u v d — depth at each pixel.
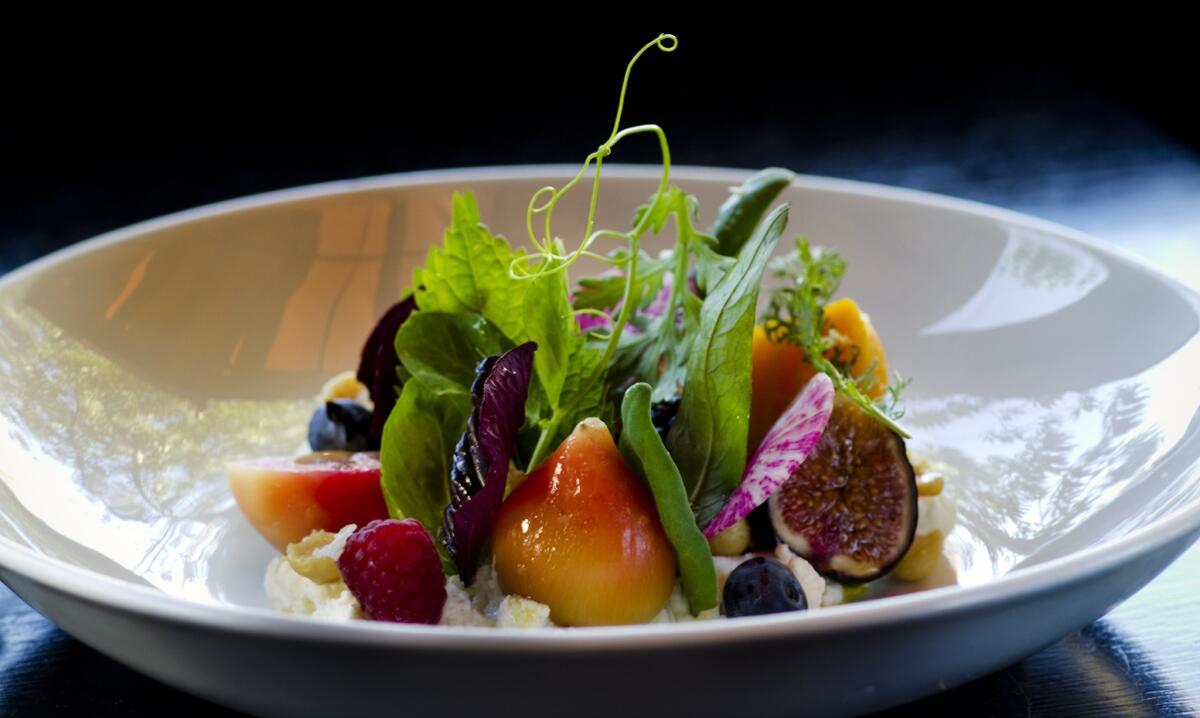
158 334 0.52
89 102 1.00
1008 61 1.03
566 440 0.41
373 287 0.55
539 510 0.41
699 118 0.91
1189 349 0.47
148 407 0.51
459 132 0.89
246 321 0.54
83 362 0.50
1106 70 1.00
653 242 0.56
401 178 0.57
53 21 1.03
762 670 0.34
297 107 0.97
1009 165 0.80
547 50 1.05
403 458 0.44
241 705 0.36
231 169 0.85
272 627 0.34
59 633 0.43
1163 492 0.43
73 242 0.72
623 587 0.40
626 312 0.44
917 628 0.34
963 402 0.51
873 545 0.44
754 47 1.06
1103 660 0.41
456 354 0.44
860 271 0.55
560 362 0.43
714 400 0.42
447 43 1.05
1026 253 0.52
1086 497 0.45
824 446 0.45
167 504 0.48
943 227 0.54
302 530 0.46
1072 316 0.50
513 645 0.33
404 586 0.40
